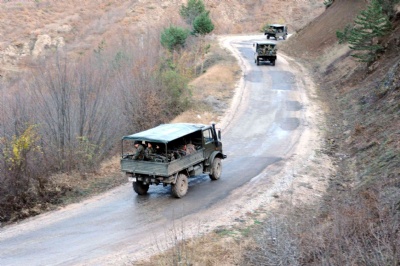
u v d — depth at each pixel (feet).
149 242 49.26
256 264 43.98
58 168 72.59
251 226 52.54
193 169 63.82
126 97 101.60
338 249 39.78
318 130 93.15
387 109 83.15
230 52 186.19
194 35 186.39
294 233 47.70
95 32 273.33
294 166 72.95
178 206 59.06
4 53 249.55
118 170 74.54
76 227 54.19
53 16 295.69
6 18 283.59
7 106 80.07
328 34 171.32
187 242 48.37
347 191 60.13
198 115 105.09
